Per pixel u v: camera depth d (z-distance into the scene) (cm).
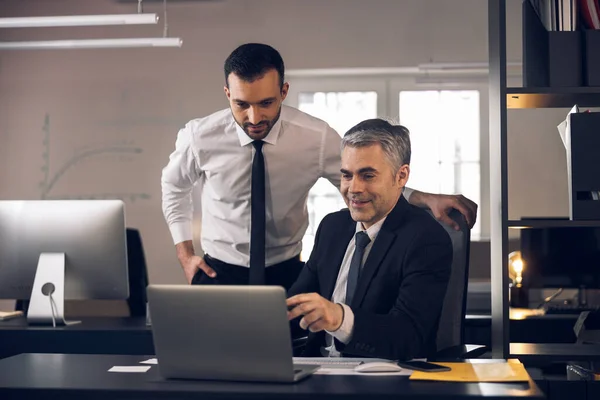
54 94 650
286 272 329
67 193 647
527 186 624
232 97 297
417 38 629
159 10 644
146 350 314
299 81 648
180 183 345
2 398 180
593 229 417
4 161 654
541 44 268
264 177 318
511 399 167
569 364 280
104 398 178
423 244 234
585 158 256
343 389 176
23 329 318
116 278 326
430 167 639
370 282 237
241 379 185
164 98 642
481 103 634
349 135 245
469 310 414
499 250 264
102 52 646
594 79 261
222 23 639
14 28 652
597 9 265
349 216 260
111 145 645
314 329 205
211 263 334
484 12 624
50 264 325
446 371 196
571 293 539
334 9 633
